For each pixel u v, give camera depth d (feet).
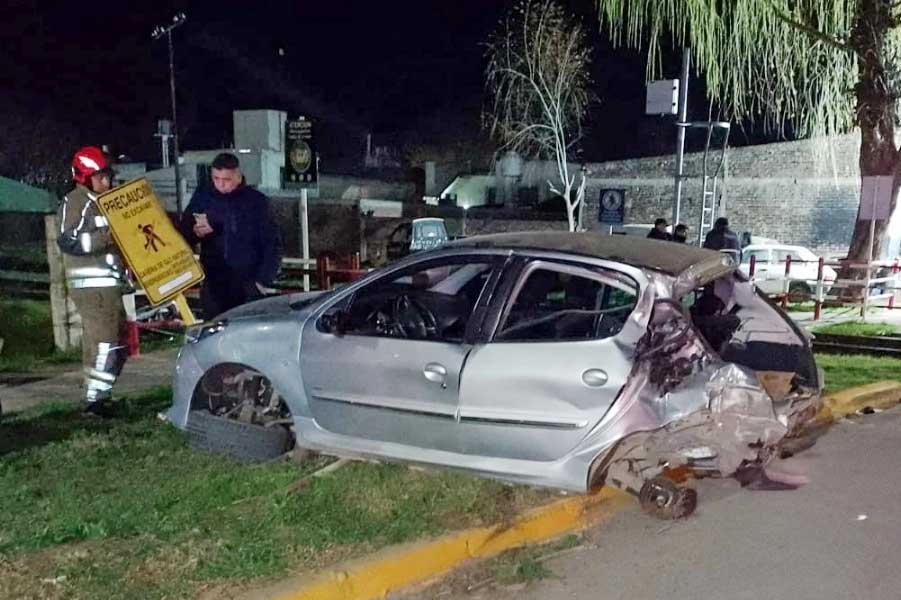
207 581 14.19
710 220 88.99
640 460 17.57
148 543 15.35
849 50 56.29
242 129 105.70
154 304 21.80
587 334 17.62
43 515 16.25
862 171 57.36
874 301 56.08
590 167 96.63
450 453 17.88
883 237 58.39
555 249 17.83
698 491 20.03
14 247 66.74
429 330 18.56
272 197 97.35
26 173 104.17
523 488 18.44
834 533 17.71
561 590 15.25
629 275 17.04
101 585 13.92
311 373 18.98
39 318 40.47
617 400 16.55
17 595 13.52
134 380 28.58
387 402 18.19
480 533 16.40
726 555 16.69
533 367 16.98
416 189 128.36
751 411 16.63
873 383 29.35
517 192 110.73
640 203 93.61
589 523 18.10
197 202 23.90
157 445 20.45
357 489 17.93
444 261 18.57
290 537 15.72
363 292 19.71
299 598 13.91
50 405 24.32
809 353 20.38
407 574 15.26
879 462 22.21
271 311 20.30
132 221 21.61
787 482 20.66
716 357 16.83
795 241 85.92
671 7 59.36
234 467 19.04
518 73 95.81
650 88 60.80
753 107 68.80
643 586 15.43
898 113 56.95
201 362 20.13
